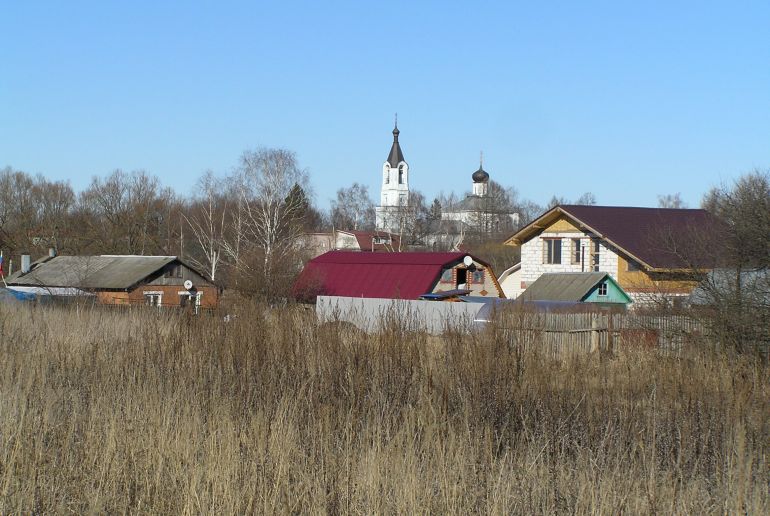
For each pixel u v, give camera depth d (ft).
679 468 28.48
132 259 151.33
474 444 30.25
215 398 36.52
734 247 58.29
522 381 35.17
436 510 26.35
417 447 30.35
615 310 76.33
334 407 35.17
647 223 128.26
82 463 30.63
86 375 43.80
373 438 30.55
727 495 26.08
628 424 31.37
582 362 38.96
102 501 27.66
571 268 135.23
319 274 132.46
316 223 305.12
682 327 57.21
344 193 325.01
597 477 27.53
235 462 28.66
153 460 30.42
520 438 30.94
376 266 140.26
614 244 121.80
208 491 27.35
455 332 39.27
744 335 52.06
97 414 35.06
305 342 41.81
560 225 136.77
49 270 152.15
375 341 40.09
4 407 35.06
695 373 36.01
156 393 37.09
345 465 29.01
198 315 53.42
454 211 333.21
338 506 27.25
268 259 124.77
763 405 33.09
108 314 70.90
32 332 59.11
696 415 31.76
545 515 25.61
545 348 39.52
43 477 28.81
